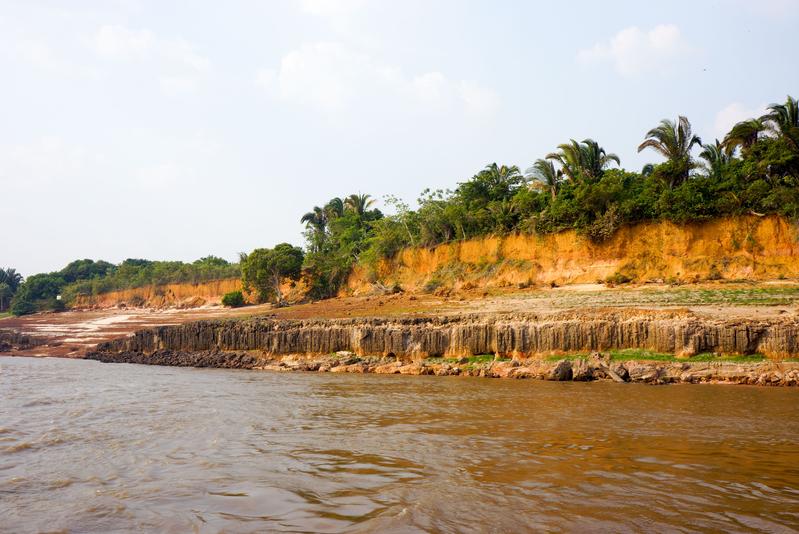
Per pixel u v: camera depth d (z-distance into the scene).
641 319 38.16
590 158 63.44
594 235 55.34
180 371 50.09
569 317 41.12
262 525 10.48
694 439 17.66
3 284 162.00
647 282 50.88
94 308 127.31
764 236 47.69
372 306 62.88
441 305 56.28
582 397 27.83
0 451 17.48
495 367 39.56
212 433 19.88
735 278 47.34
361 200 103.25
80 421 22.92
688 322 36.50
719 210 49.91
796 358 33.34
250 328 57.19
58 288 145.12
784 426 19.84
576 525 10.09
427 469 14.21
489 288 60.88
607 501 11.45
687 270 50.03
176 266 126.19
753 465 14.34
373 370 44.50
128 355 64.81
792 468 14.04
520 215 64.69
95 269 170.62
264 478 13.69
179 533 10.26
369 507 11.30
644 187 56.91
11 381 40.94
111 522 10.96
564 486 12.54
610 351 38.41
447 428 19.97
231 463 15.35
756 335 34.69
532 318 42.53
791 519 10.29
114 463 15.74
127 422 22.52
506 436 18.38
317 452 16.45
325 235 103.56
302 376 42.81
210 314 91.56
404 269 74.62
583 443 17.16
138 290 124.69
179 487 13.12
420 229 75.31
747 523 10.11
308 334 52.53
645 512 10.75
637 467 14.20
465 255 67.88
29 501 12.43
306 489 12.66
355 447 17.06
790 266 45.91
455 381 36.72
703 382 33.03
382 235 77.75
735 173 51.50
